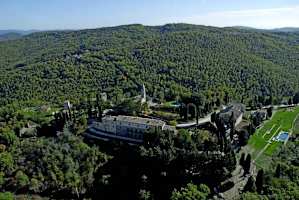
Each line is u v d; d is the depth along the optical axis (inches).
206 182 7849.4
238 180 7824.8
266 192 6968.5
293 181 7460.6
